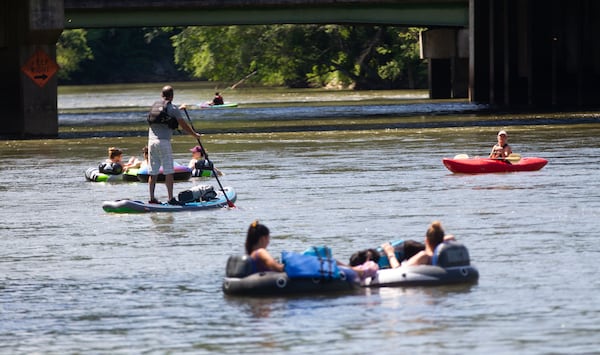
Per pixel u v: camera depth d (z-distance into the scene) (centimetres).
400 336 3116
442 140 10488
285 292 3628
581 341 3022
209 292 3772
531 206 5631
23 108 12294
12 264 4459
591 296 3528
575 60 16275
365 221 5266
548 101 16562
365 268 3753
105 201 6291
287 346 3059
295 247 4550
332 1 15675
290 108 18588
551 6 16362
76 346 3167
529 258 4184
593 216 5216
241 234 4991
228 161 8912
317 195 6375
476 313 3341
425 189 6538
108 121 16075
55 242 4975
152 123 5900
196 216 5641
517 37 17075
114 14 15312
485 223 5103
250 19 15712
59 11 11838
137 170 7606
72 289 3931
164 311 3534
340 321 3291
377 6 16325
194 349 3081
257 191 6669
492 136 10775
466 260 3784
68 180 7775
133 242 4888
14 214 5966
